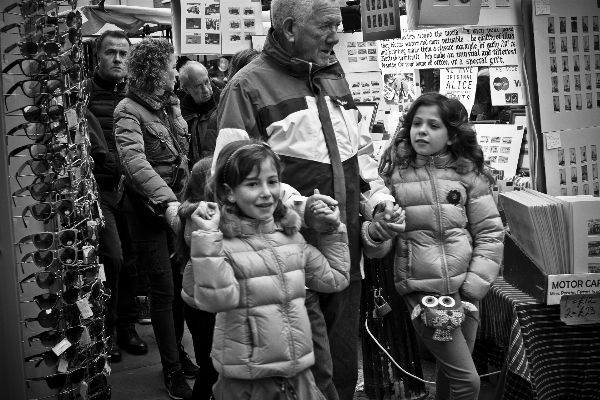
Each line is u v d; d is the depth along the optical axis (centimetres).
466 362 348
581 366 389
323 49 314
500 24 470
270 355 266
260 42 518
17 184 334
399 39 527
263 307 269
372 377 451
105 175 487
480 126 508
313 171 310
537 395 378
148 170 425
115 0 1037
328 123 316
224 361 270
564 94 457
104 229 486
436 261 352
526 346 381
